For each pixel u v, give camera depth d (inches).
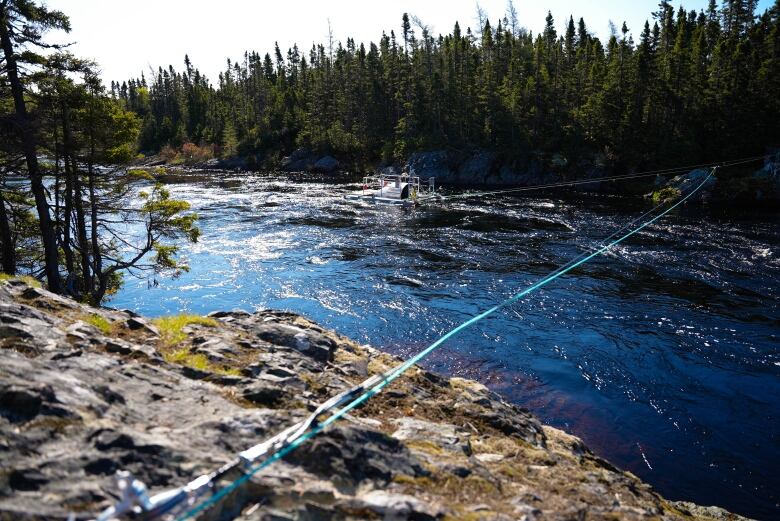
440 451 266.2
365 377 355.9
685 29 3270.2
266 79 5068.9
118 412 215.2
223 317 418.9
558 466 298.7
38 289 361.4
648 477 442.9
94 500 160.4
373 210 1785.2
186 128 5128.0
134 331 342.6
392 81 3698.3
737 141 2314.2
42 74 689.6
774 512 402.0
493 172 2908.5
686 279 977.5
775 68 2319.1
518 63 3503.9
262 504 179.3
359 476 211.3
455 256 1170.0
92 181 804.0
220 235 1403.8
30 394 194.1
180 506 160.2
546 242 1290.6
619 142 2632.9
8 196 803.4
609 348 690.2
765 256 1118.4
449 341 721.6
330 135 3668.8
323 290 946.7
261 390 273.9
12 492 153.9
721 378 608.7
